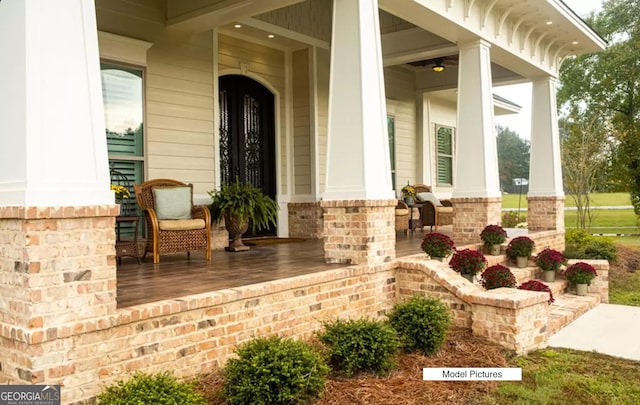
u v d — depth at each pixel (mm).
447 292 5234
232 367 3268
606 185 18312
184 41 7129
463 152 8039
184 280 4375
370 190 5285
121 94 6465
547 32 9453
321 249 7020
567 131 18438
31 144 2830
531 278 7312
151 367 3285
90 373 2979
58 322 2861
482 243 7691
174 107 6996
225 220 6965
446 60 11102
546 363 4426
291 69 9211
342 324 4133
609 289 8562
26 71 2863
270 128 9039
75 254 2945
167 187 6484
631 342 5094
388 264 5461
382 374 3887
